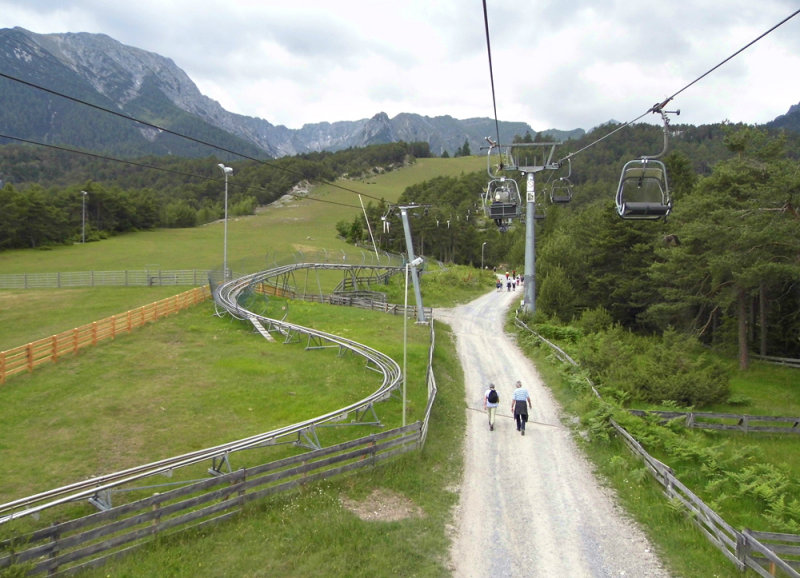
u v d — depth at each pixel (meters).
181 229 141.38
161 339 35.75
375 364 32.31
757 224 33.00
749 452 21.12
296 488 15.45
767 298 46.00
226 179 52.38
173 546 12.34
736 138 39.25
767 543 14.54
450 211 132.62
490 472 18.50
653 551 13.62
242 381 28.09
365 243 126.06
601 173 198.25
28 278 59.38
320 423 22.25
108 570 11.23
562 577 12.50
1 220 95.06
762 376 38.72
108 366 29.39
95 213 124.12
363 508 15.18
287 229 147.38
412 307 52.72
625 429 21.67
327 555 12.50
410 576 12.18
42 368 28.28
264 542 12.82
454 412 24.98
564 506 16.08
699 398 28.03
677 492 16.09
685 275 43.69
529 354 38.28
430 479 17.56
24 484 16.45
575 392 27.50
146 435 20.77
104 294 53.34
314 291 64.56
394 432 18.53
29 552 10.48
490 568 12.81
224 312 44.34
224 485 16.73
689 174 62.06
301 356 33.97
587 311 45.88
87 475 17.27
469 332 47.34
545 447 20.88
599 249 54.66
